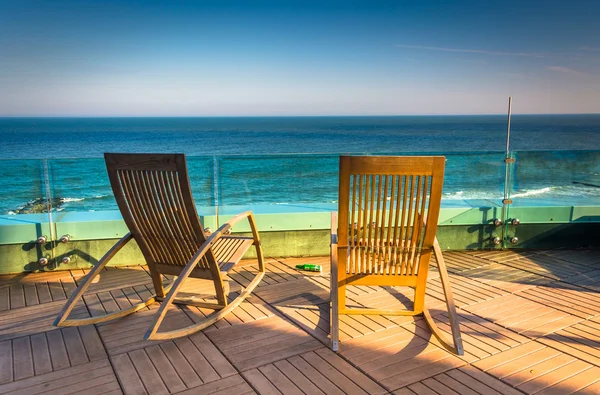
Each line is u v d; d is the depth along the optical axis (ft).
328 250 16.48
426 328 10.43
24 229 14.64
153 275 11.86
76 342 9.96
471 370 8.61
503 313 11.25
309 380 8.34
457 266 15.01
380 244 10.43
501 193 16.78
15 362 9.13
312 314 11.33
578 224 16.76
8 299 12.62
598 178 16.69
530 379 8.30
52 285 13.73
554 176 16.71
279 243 16.24
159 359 9.18
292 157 16.48
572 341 9.75
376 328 10.44
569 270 14.48
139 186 10.33
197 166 16.19
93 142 207.82
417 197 9.87
